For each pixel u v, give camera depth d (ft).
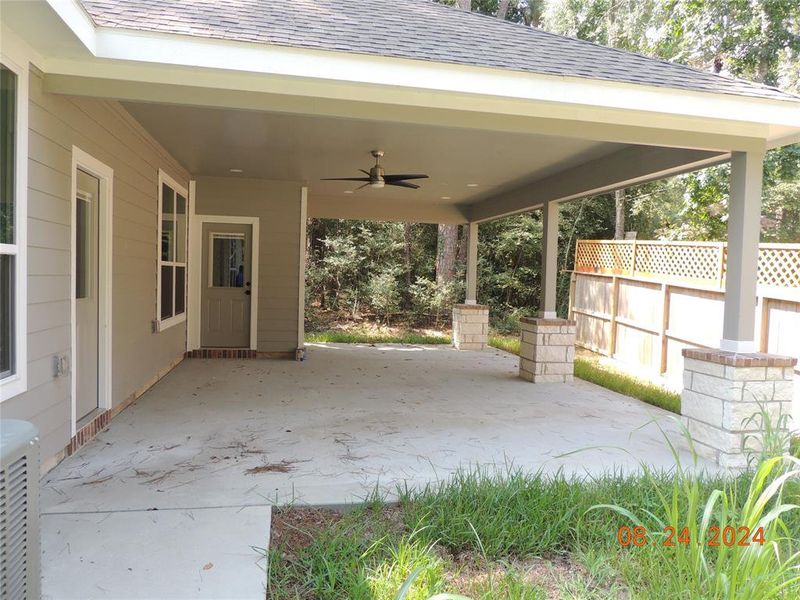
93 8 11.12
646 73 13.87
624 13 43.91
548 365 23.11
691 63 37.93
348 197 31.71
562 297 51.57
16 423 5.24
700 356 14.03
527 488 10.24
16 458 4.86
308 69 11.36
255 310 27.50
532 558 8.39
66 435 12.07
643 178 18.03
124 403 16.75
